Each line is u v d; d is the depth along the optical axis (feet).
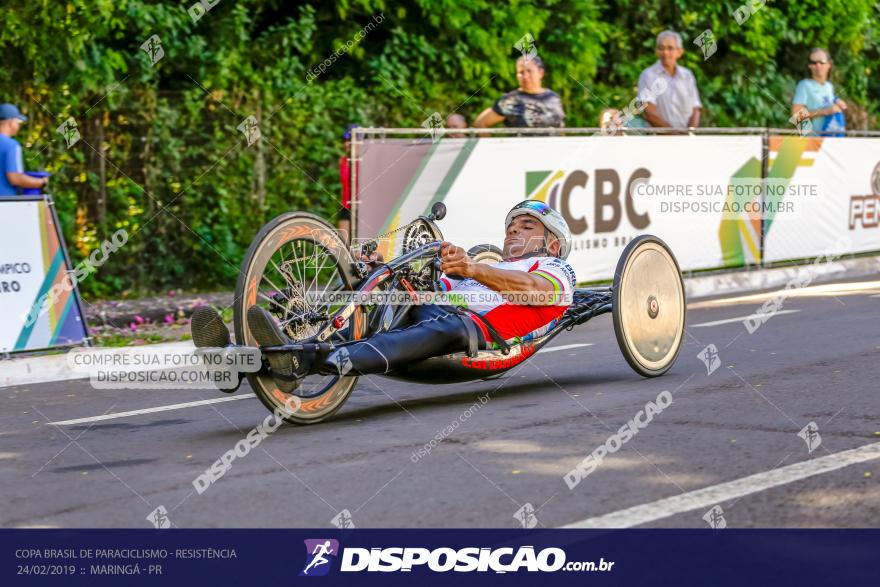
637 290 24.98
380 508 16.25
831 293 39.78
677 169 41.63
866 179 48.57
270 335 20.10
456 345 22.11
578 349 30.04
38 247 30.35
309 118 44.45
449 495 16.70
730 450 18.49
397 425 21.44
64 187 39.55
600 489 16.65
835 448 18.38
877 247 49.24
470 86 51.52
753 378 24.67
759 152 44.16
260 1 47.06
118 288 40.52
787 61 68.90
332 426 21.61
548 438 19.81
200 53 42.63
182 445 20.61
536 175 37.96
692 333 31.73
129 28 42.34
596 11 57.82
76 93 39.70
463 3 49.98
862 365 25.70
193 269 42.27
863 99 72.49
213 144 42.32
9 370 28.71
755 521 15.15
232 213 42.52
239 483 17.71
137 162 40.91
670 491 16.42
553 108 40.83
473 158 36.76
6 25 38.01
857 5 68.13
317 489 17.22
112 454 20.11
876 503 15.58
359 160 34.94
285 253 21.85
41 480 18.48
